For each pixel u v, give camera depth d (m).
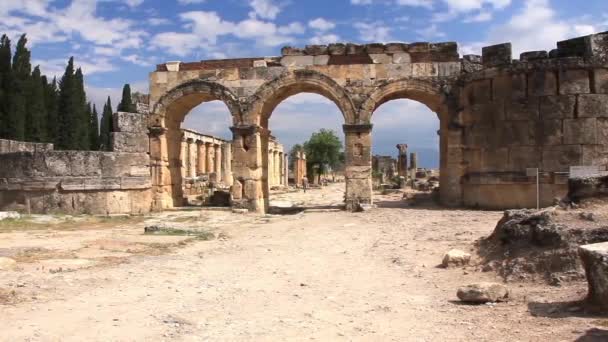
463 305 8.38
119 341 6.68
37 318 7.57
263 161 27.92
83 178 24.88
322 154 89.56
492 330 6.95
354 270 11.64
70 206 24.72
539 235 10.21
